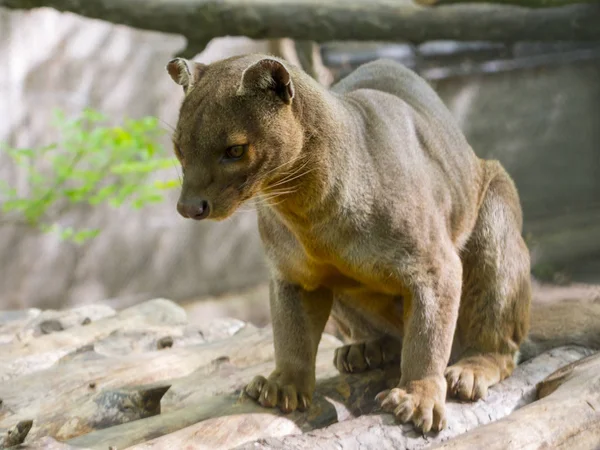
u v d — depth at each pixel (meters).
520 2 12.41
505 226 7.10
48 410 6.44
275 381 6.12
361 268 6.05
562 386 5.86
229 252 18.97
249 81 5.45
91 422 6.09
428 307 6.06
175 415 5.95
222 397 6.36
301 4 11.95
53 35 17.50
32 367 7.60
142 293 18.38
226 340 8.38
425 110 7.10
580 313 8.27
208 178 5.46
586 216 16.95
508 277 6.97
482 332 6.95
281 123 5.53
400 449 5.56
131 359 7.59
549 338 7.57
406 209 6.01
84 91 17.80
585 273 12.88
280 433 5.77
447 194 6.63
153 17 11.48
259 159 5.53
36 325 8.64
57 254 17.75
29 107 17.36
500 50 17.53
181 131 5.53
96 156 14.45
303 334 6.34
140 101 18.22
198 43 11.91
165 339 8.27
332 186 5.80
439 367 6.04
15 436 5.36
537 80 17.78
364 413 6.54
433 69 17.09
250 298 18.44
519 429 5.18
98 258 18.08
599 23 13.23
